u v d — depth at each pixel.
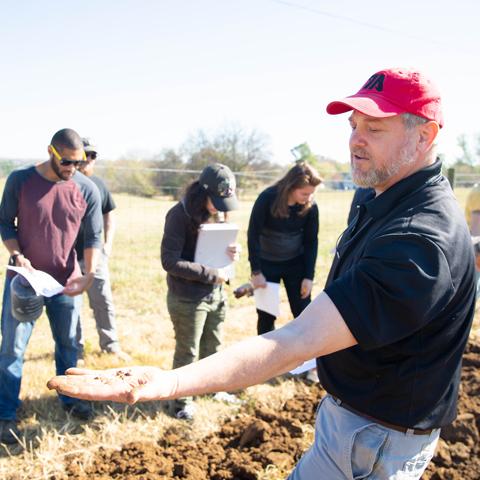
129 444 3.86
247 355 1.56
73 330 4.18
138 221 19.70
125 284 8.95
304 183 4.75
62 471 3.55
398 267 1.61
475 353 5.09
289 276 5.20
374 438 1.90
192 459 3.64
